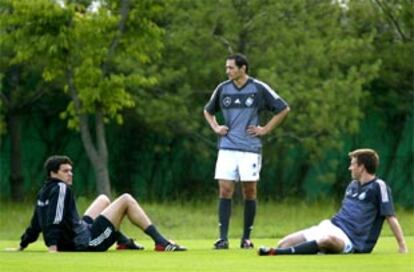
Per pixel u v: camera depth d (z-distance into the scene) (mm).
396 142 90562
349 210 35250
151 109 79562
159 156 88938
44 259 32188
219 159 40594
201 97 82438
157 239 36844
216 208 78438
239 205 78875
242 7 80750
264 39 80500
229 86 40531
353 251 34938
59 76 71812
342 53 81188
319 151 79812
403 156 90625
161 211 72000
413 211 83438
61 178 35750
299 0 80062
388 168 90562
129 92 79812
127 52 68875
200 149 83625
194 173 88938
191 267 29547
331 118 78188
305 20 80875
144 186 89438
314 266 29875
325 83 78250
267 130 40312
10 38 66500
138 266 29812
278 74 79688
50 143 88625
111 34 67250
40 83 83312
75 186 87750
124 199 36531
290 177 87188
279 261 31688
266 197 85750
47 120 88562
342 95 78438
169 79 79438
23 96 83875
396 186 90750
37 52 66750
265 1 80000
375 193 35250
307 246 34406
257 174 40438
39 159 88750
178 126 81875
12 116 84188
